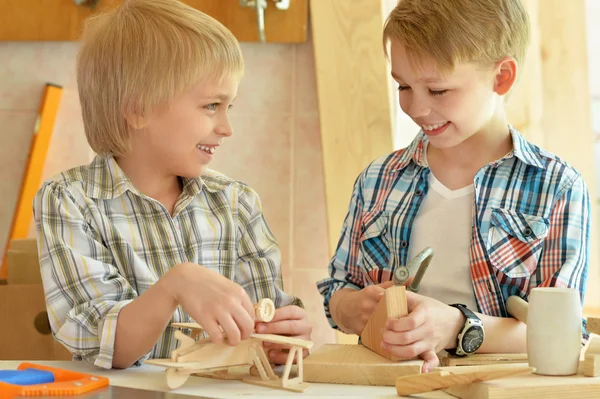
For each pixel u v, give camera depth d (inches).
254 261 49.1
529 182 47.4
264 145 72.8
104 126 45.5
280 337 34.3
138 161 46.1
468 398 30.6
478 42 43.8
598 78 71.2
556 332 32.0
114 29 45.2
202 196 48.6
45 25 72.1
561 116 71.1
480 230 47.1
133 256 44.4
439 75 43.6
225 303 34.4
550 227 46.4
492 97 46.4
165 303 36.4
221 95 44.1
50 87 72.7
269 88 72.6
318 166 72.5
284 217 72.8
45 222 42.9
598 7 70.6
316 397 31.3
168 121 43.9
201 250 47.3
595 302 71.4
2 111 74.0
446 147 46.3
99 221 44.1
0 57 73.9
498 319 42.9
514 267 46.1
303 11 70.2
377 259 50.3
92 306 39.5
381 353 36.5
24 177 72.4
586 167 71.2
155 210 46.1
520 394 29.5
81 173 45.8
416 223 49.4
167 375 32.2
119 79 44.3
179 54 43.3
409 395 31.7
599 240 71.4
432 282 48.0
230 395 31.5
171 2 45.8
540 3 71.0
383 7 69.4
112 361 38.3
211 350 33.4
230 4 70.4
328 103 68.8
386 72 68.0
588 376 31.9
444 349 40.1
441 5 44.1
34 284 64.1
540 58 71.2
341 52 68.5
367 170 53.5
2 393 30.1
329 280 53.5
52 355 63.4
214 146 45.2
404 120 71.8
